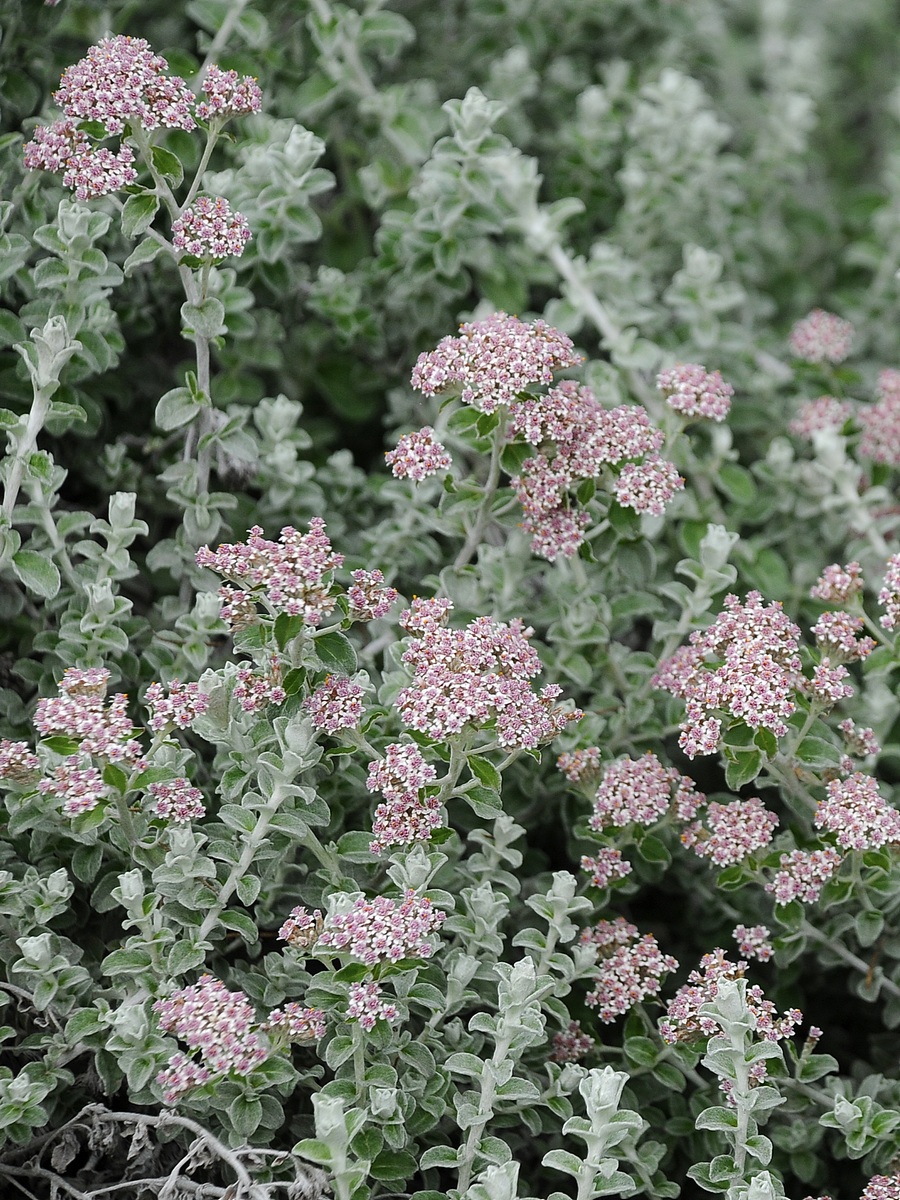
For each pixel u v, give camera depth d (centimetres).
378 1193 66
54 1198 65
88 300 71
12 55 76
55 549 69
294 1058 68
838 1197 71
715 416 72
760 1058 65
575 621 72
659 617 75
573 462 68
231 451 71
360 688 66
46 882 66
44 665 71
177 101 67
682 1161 70
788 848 70
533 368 67
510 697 65
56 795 65
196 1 78
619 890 71
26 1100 64
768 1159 65
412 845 66
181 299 78
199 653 70
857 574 71
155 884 66
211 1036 62
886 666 70
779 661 67
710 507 78
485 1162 65
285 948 66
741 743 67
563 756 70
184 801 65
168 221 77
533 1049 68
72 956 67
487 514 70
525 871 73
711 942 74
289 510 75
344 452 78
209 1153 64
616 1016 71
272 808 65
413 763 65
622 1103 68
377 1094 64
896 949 70
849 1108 67
